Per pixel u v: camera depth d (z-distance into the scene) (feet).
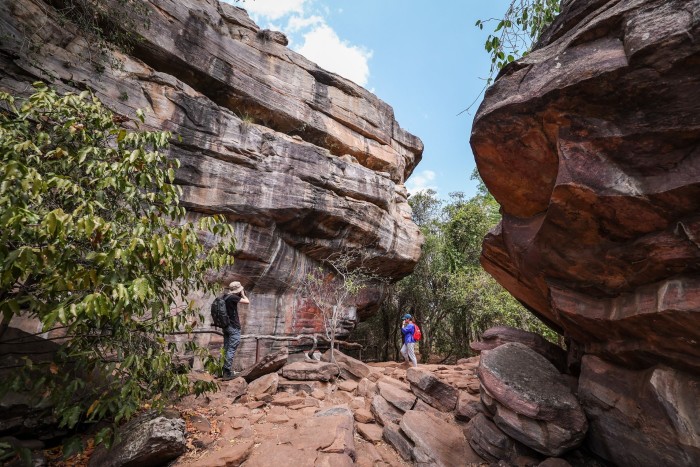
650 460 11.15
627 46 8.11
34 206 10.18
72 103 12.20
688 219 8.27
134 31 27.55
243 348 30.89
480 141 11.98
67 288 9.06
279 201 32.60
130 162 11.51
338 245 39.86
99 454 11.50
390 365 32.83
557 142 10.00
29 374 11.19
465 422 17.19
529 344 19.84
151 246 10.05
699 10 7.08
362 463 13.38
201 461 11.78
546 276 13.05
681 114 7.87
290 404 18.26
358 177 41.24
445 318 64.59
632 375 12.03
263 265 33.12
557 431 12.76
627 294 10.71
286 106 38.86
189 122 28.86
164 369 12.66
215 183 29.48
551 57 10.16
